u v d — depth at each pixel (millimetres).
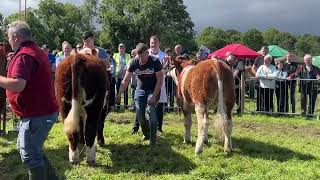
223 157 8312
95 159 7602
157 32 77562
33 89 5520
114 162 7902
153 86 8945
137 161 8047
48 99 5656
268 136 10641
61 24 93688
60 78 7133
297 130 11797
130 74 8984
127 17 76250
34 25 90875
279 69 14742
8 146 9141
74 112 6816
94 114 7254
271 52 27094
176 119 13016
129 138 9711
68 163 7711
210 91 8141
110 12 76875
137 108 9016
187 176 7051
